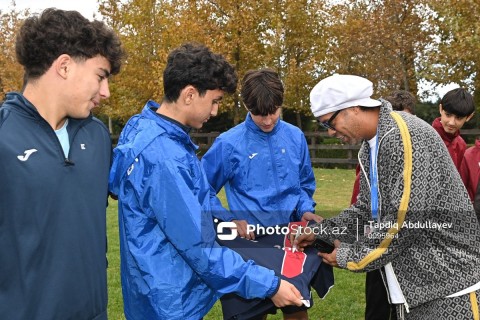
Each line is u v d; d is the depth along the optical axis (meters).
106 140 2.16
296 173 3.21
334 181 13.71
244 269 2.17
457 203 2.32
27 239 1.79
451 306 2.31
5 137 1.76
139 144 2.11
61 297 1.86
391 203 2.29
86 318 1.97
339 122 2.47
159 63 17.41
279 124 3.23
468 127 21.16
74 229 1.89
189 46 2.29
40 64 1.86
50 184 1.82
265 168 3.14
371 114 2.45
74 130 1.98
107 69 2.00
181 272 2.13
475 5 14.90
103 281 2.06
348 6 20.95
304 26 19.69
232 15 17.83
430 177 2.25
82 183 1.94
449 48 15.87
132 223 2.12
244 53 18.47
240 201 3.16
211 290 2.27
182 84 2.20
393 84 20.45
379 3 19.55
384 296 3.43
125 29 20.62
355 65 22.28
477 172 3.75
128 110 20.67
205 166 3.20
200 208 2.09
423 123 2.37
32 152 1.79
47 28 1.83
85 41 1.88
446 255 2.32
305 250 2.94
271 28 19.23
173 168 2.07
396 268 2.41
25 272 1.79
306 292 2.58
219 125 24.61
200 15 18.28
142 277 2.11
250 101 2.98
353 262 2.48
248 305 2.62
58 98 1.88
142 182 2.08
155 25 19.48
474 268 2.32
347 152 19.03
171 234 2.06
